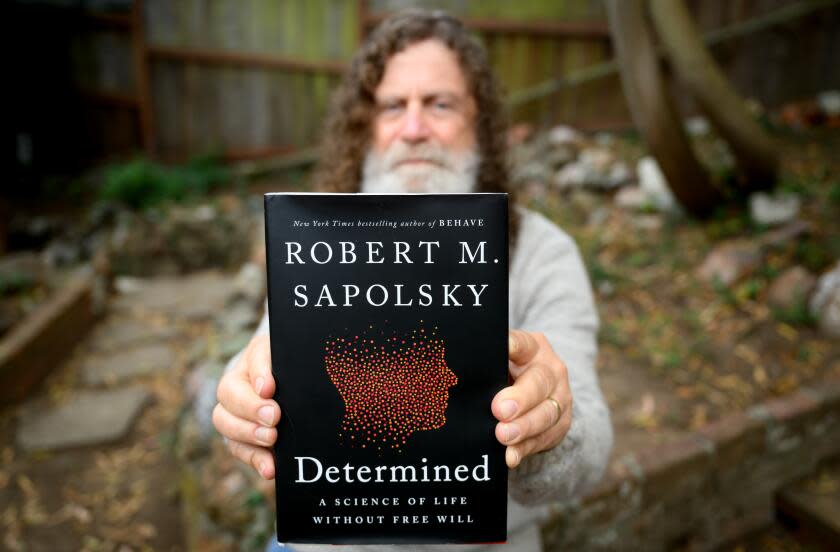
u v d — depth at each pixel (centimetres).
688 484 226
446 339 77
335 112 137
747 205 379
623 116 586
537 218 123
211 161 638
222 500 204
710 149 466
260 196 588
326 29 632
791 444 251
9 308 405
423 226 75
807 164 444
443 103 119
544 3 603
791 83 597
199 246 531
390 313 77
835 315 290
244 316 325
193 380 268
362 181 135
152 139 654
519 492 93
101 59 639
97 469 304
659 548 227
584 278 117
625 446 230
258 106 654
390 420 78
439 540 80
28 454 311
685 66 325
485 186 127
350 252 76
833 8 581
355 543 80
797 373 274
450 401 78
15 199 597
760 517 252
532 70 618
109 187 558
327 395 78
